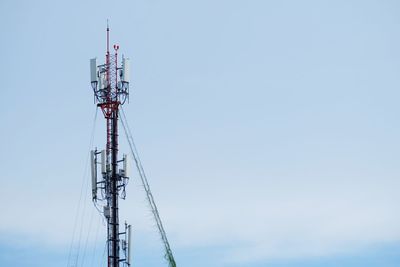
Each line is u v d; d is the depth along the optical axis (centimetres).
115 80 13462
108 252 13112
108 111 13438
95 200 13262
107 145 13375
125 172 13288
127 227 13225
